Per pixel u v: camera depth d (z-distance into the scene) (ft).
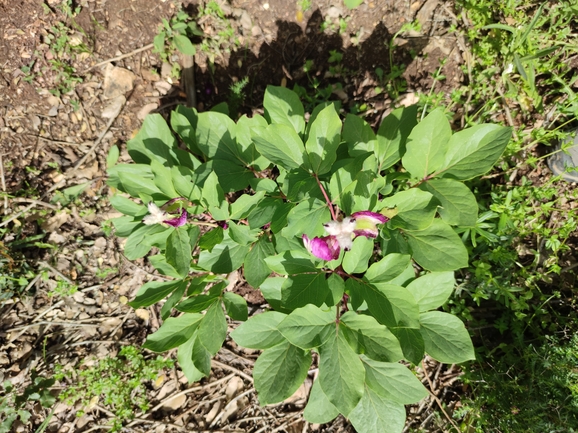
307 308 1.97
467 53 3.12
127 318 3.18
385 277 2.05
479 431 2.58
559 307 2.90
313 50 3.29
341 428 2.94
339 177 2.04
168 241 2.09
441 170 2.28
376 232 1.88
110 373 3.00
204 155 2.58
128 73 3.33
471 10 3.03
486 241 2.76
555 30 2.96
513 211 2.75
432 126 2.12
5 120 3.28
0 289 3.07
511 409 2.55
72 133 3.32
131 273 3.22
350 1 2.74
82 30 3.30
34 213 3.23
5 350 3.06
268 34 3.31
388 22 3.23
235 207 2.18
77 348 3.10
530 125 3.07
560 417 2.34
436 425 2.83
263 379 2.10
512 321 2.82
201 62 3.35
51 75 3.29
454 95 3.01
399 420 2.17
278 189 2.34
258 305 3.16
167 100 3.35
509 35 3.00
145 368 3.01
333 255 1.90
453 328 2.16
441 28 3.19
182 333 2.30
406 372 2.11
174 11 3.32
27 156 3.28
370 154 2.11
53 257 3.20
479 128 2.20
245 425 2.97
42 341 3.11
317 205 2.05
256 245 2.34
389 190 2.28
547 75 3.06
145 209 2.29
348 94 3.26
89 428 2.97
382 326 1.94
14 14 3.27
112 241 3.25
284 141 2.14
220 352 3.11
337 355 1.97
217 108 2.81
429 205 2.06
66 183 3.27
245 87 3.33
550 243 2.75
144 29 3.33
